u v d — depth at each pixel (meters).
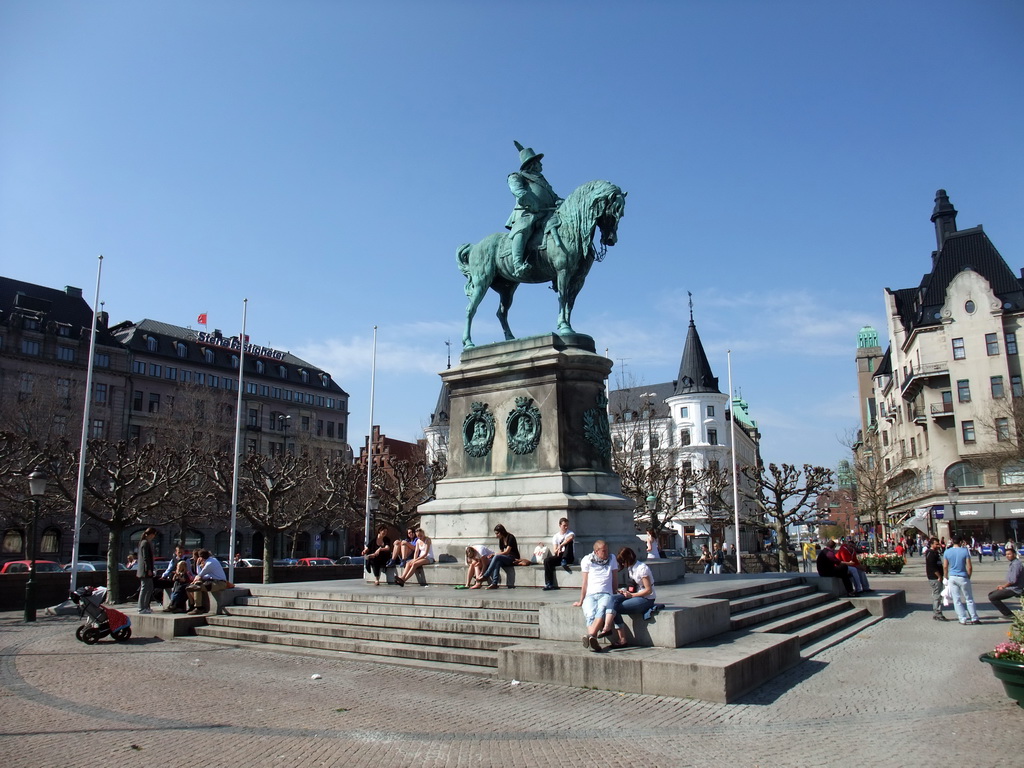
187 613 15.39
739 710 8.28
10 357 63.19
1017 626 8.80
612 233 16.89
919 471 64.25
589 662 9.39
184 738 7.43
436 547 17.14
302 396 90.50
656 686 8.96
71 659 12.34
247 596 15.58
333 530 64.81
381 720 8.02
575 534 15.70
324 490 44.34
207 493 35.50
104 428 68.62
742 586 15.18
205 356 80.75
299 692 9.47
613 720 7.89
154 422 63.25
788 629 13.38
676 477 51.47
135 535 64.75
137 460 30.02
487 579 14.97
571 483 16.25
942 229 72.00
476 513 16.89
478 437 17.64
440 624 12.25
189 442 53.97
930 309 62.72
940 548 22.62
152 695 9.44
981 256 62.53
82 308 71.88
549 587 14.42
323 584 17.16
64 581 25.19
